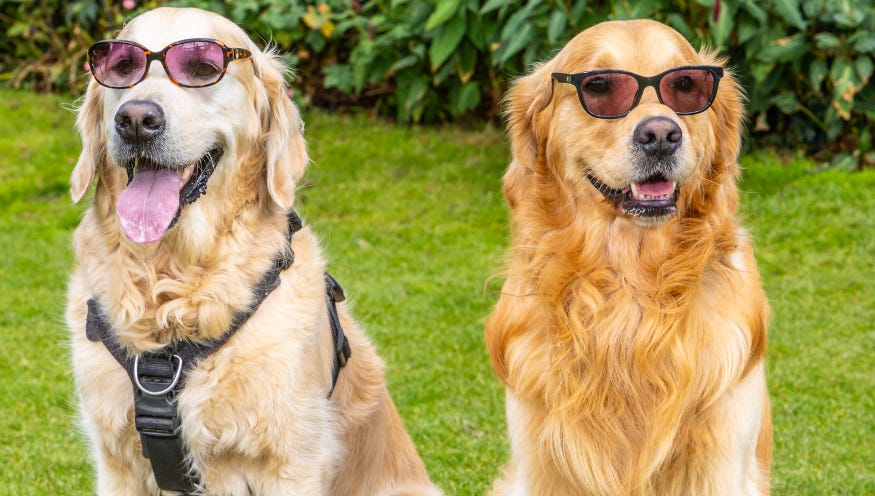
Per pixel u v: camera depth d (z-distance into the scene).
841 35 7.99
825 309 6.59
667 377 3.34
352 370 3.83
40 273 7.32
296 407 3.25
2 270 7.33
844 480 4.57
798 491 4.48
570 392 3.39
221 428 3.21
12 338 6.31
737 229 3.53
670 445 3.33
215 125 3.25
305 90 9.99
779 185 8.27
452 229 7.99
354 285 7.02
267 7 9.46
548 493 3.58
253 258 3.28
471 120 9.77
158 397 3.18
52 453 4.90
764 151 8.84
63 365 5.96
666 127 3.17
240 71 3.34
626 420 3.42
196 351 3.19
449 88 9.62
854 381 5.68
